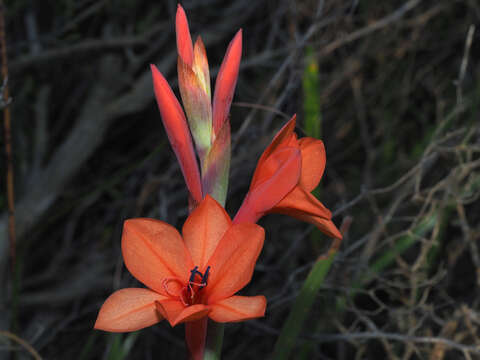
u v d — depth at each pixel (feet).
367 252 2.15
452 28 3.13
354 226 2.86
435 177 2.63
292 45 2.39
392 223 2.68
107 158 3.25
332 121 3.26
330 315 2.14
